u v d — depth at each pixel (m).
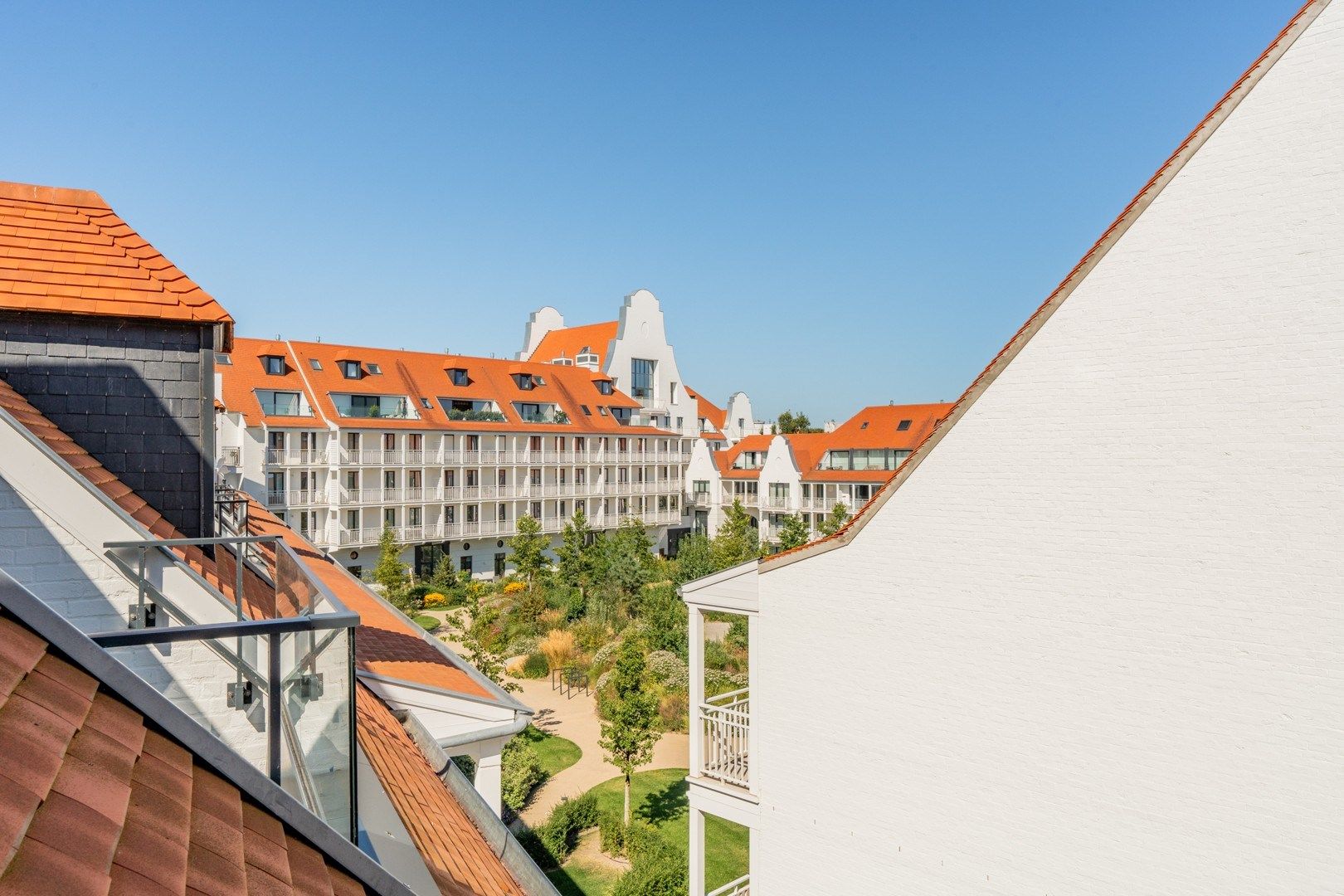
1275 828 8.29
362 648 11.26
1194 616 8.77
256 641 4.16
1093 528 9.41
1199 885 8.71
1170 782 8.90
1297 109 8.23
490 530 57.09
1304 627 8.15
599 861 19.03
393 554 48.12
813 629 11.64
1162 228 8.98
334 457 49.56
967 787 10.31
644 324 74.06
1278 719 8.28
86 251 8.40
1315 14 8.14
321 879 2.96
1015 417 9.93
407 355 57.44
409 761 7.82
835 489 60.94
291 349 51.97
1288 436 8.26
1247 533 8.47
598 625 40.34
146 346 8.32
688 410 77.50
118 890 2.12
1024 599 9.88
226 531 11.27
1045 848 9.72
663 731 28.06
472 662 32.28
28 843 2.05
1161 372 8.98
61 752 2.48
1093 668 9.41
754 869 12.20
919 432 58.75
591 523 63.28
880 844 11.02
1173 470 8.89
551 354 77.31
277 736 4.03
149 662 4.77
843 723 11.36
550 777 24.02
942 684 10.51
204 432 8.48
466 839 6.85
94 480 6.94
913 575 10.73
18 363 7.88
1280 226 8.31
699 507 73.12
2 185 8.62
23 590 2.96
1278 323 8.31
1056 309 9.63
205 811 2.79
